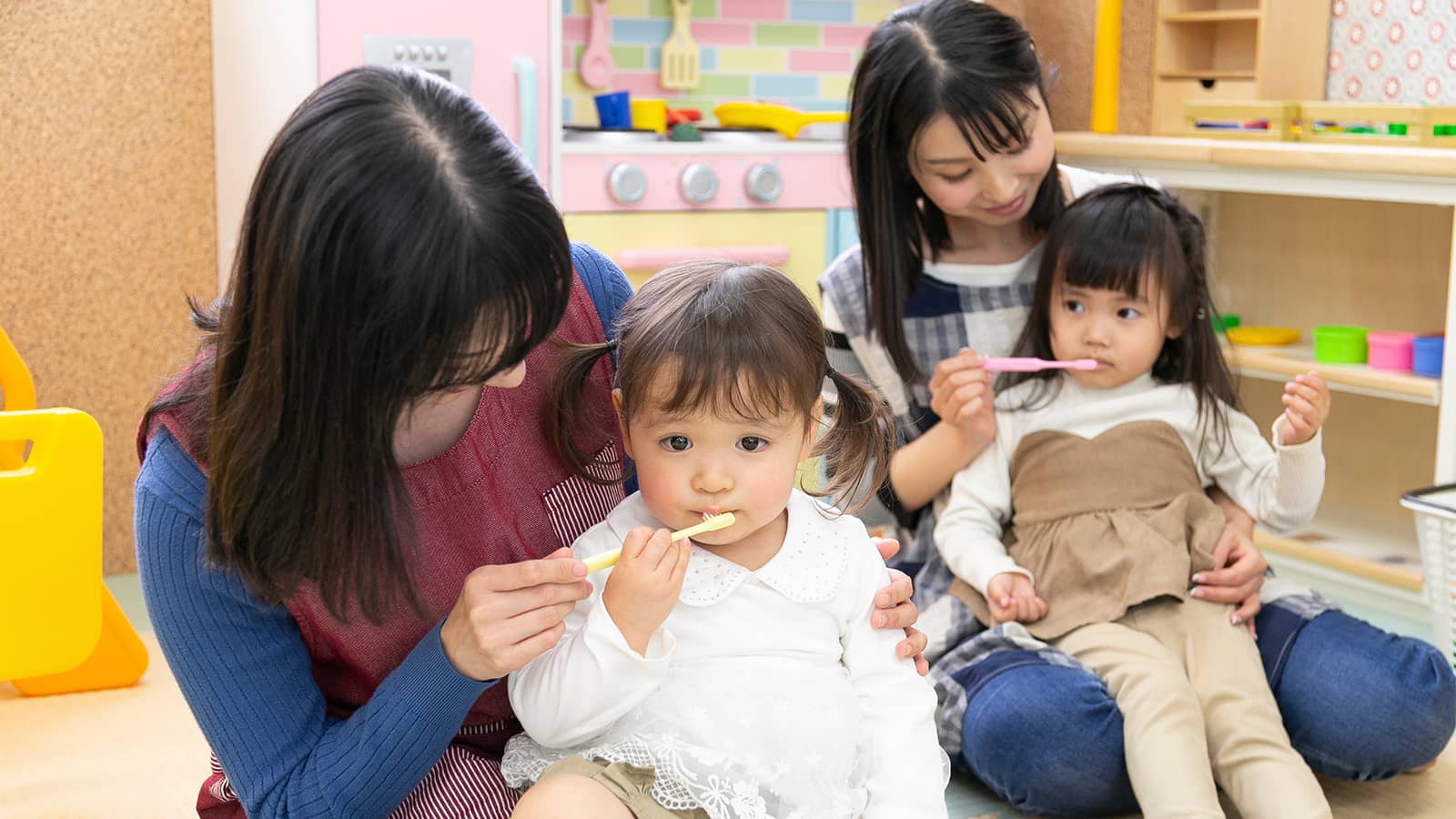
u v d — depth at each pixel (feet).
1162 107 8.99
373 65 2.76
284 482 2.70
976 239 5.90
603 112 9.05
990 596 5.41
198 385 3.05
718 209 8.82
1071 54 9.41
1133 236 5.46
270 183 2.62
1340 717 5.20
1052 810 5.15
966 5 5.44
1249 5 8.70
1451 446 6.77
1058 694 5.06
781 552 3.66
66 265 8.05
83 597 4.29
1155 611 5.36
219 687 3.10
